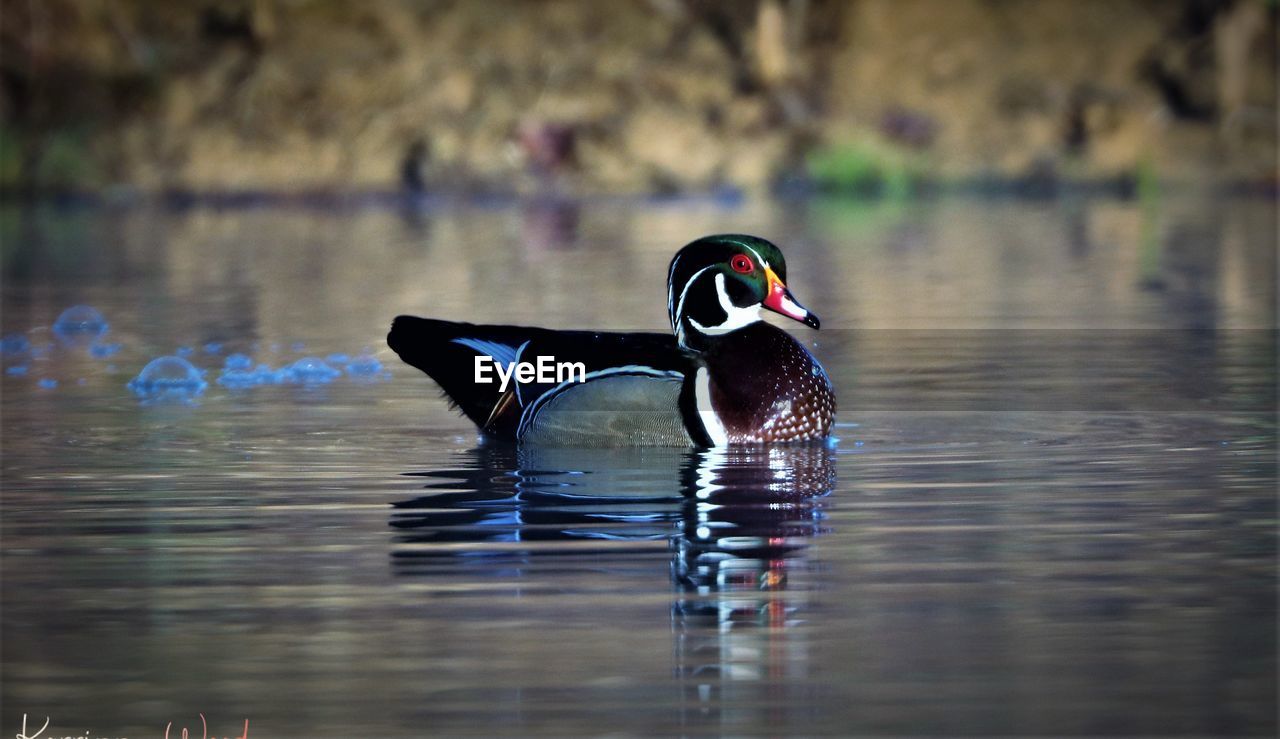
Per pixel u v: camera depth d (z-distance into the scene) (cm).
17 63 4681
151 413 1310
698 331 1140
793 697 613
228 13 4853
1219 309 2066
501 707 605
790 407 1125
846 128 4884
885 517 898
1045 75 5081
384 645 675
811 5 5222
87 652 671
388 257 2861
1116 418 1253
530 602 732
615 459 1082
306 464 1075
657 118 4778
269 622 707
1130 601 730
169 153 4628
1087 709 601
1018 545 831
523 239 3244
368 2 4906
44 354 1694
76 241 3250
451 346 1168
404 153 4662
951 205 4216
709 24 5122
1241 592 743
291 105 4731
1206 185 4778
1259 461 1063
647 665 648
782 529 868
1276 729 582
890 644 672
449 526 880
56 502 955
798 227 3491
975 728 584
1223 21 4966
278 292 2314
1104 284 2384
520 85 4819
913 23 5200
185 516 915
